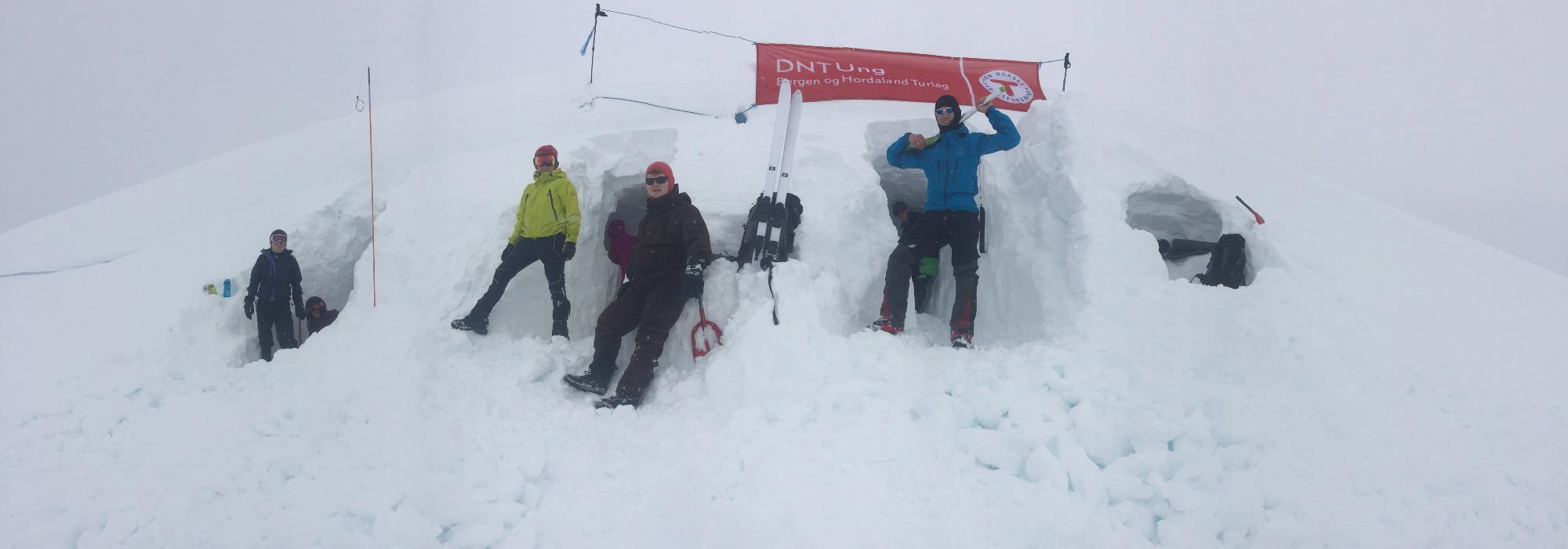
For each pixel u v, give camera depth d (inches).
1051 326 183.5
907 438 140.7
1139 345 165.9
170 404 162.4
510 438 147.7
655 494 131.3
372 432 146.5
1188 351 162.4
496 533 121.9
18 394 168.4
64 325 203.6
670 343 193.0
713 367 169.5
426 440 143.6
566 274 214.2
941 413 145.8
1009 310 206.2
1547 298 201.9
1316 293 175.9
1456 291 191.6
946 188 202.1
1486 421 146.0
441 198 224.1
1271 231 199.5
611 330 179.2
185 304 206.4
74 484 137.4
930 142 204.8
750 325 174.9
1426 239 234.4
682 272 184.2
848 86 306.7
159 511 127.6
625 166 239.1
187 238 245.6
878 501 126.1
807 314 178.1
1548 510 127.7
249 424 149.5
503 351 186.4
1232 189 222.4
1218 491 127.1
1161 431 136.6
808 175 223.1
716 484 131.2
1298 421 141.9
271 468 137.6
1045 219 206.5
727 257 200.4
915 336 207.6
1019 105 302.4
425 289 196.5
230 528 123.2
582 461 141.3
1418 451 136.7
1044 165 215.2
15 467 143.9
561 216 193.6
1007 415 145.7
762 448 138.8
